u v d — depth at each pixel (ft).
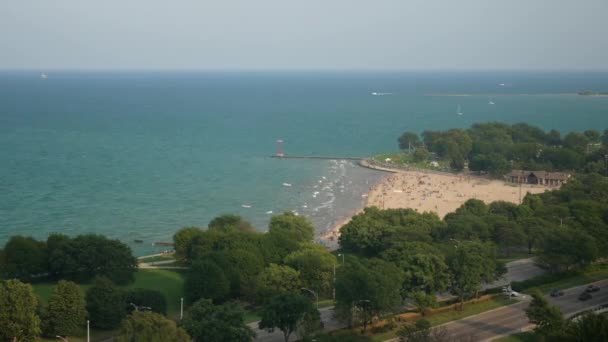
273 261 590.14
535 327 449.89
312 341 418.51
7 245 578.25
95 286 467.52
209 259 536.42
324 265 544.62
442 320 481.05
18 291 431.02
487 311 499.51
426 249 554.87
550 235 622.13
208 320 408.46
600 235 648.79
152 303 474.49
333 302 516.32
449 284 513.04
